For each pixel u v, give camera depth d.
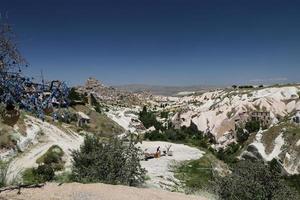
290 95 182.50
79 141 65.62
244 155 114.44
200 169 43.56
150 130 117.06
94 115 107.12
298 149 106.38
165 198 12.91
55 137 59.47
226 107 162.62
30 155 46.59
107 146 18.05
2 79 9.20
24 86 9.45
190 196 14.01
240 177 16.19
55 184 12.51
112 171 17.09
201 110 180.00
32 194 11.07
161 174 36.44
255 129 143.50
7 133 47.91
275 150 110.38
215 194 16.23
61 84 9.77
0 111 9.27
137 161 18.17
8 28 9.09
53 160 44.31
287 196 15.91
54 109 9.71
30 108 9.48
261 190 15.72
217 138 145.12
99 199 11.41
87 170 16.89
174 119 176.00
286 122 119.06
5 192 11.10
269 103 163.88
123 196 12.07
